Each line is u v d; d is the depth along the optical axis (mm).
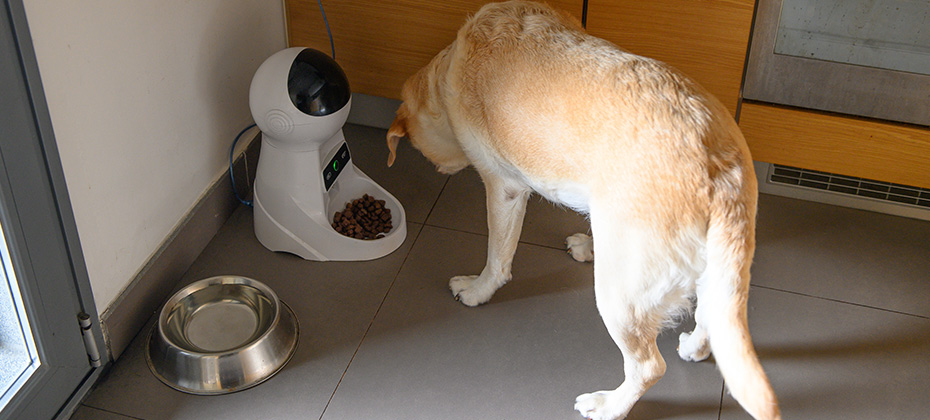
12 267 1576
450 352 2027
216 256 2299
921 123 2240
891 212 2477
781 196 2562
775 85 2318
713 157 1453
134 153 1915
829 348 2037
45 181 1600
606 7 2301
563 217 2473
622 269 1539
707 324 1462
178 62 2037
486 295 2135
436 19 2451
